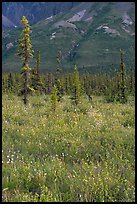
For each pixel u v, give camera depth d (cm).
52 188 759
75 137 1205
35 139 1170
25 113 1753
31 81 3816
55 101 1892
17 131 1257
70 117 1627
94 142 1140
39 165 894
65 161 971
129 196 736
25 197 687
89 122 1523
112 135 1234
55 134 1245
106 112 1964
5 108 1884
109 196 733
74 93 2575
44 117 1591
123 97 3052
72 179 793
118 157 995
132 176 838
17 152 1026
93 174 822
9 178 796
